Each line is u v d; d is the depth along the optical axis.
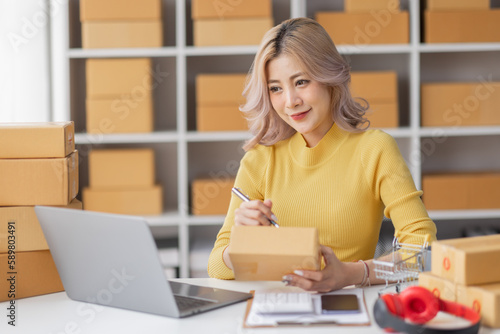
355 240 1.69
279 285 1.48
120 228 1.23
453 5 3.10
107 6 3.07
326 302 1.29
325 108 1.67
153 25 3.09
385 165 1.67
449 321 1.17
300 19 1.66
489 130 3.12
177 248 3.20
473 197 3.15
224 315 1.27
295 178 1.75
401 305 1.16
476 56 3.40
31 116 3.20
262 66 1.65
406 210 1.62
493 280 1.20
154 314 1.29
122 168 3.12
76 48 3.35
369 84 3.11
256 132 1.81
